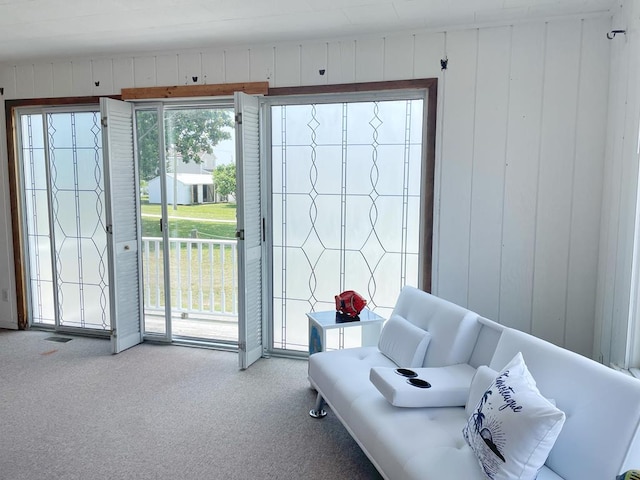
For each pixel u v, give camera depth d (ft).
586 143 10.50
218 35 11.71
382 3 9.59
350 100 12.14
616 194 9.18
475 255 11.43
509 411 5.38
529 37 10.61
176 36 11.75
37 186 15.20
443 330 8.58
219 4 9.62
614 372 5.60
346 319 10.84
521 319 11.26
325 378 9.03
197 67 12.98
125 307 13.74
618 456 5.02
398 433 6.64
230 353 13.60
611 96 9.94
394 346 9.34
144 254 14.98
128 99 13.43
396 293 12.40
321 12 10.10
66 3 9.55
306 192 12.82
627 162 8.49
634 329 8.09
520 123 10.85
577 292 10.84
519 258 11.14
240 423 9.57
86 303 15.07
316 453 8.50
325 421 9.67
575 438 5.49
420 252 12.00
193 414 9.93
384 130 12.06
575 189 10.66
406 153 11.96
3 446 8.70
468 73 11.06
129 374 12.01
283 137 12.81
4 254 15.46
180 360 13.00
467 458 5.94
